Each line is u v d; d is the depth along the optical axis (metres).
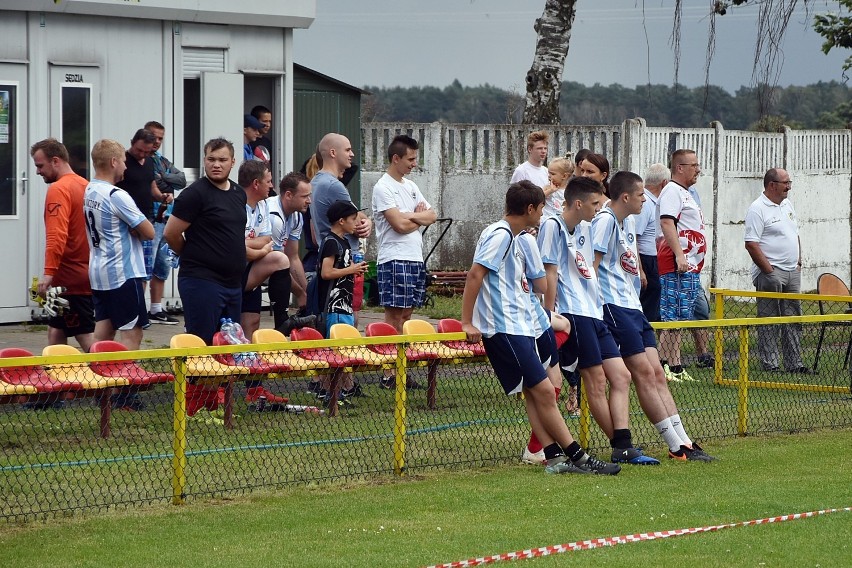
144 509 15.80
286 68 34.31
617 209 19.45
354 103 41.16
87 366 18.05
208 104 32.72
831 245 44.97
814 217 44.25
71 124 30.52
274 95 34.56
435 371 22.12
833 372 26.22
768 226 29.31
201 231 21.39
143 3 31.12
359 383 22.56
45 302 22.55
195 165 33.34
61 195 22.52
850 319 22.66
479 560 13.28
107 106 31.06
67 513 15.48
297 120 39.97
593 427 21.75
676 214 27.17
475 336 17.89
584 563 13.27
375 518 15.36
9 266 29.55
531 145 28.02
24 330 28.92
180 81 32.28
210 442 19.11
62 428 19.17
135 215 21.95
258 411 20.89
